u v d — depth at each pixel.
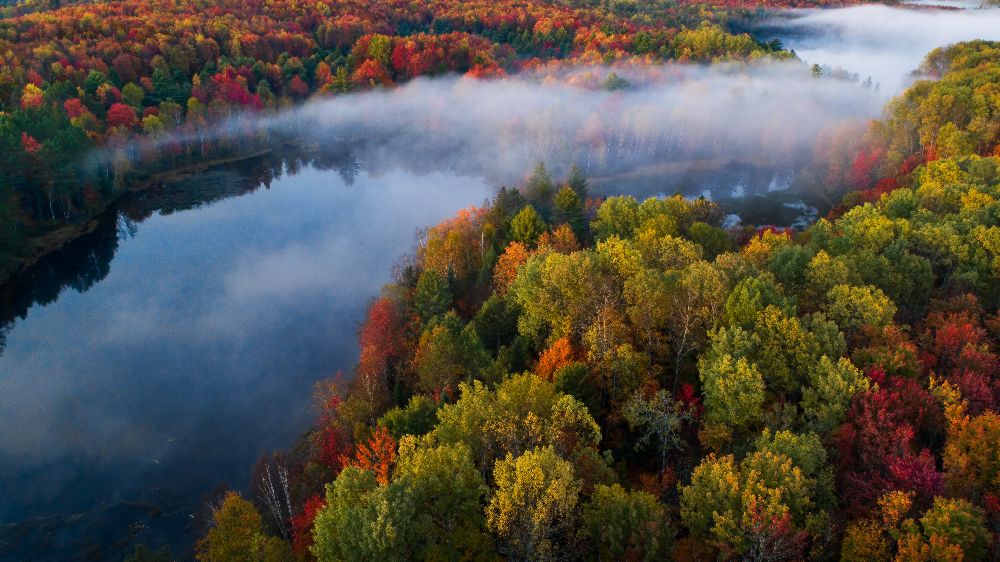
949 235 74.12
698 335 61.44
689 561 38.59
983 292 69.94
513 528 40.25
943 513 35.50
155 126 169.38
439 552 39.22
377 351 76.88
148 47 197.75
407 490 39.59
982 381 48.38
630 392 58.47
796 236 98.62
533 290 71.56
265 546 46.66
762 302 60.47
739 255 76.44
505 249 92.38
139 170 165.25
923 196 91.50
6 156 120.50
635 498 41.44
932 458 41.12
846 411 48.59
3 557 60.62
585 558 41.78
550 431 47.91
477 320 75.75
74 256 125.88
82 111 158.38
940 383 52.00
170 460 73.75
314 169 186.50
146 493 68.75
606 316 62.03
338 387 80.56
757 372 49.91
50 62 176.12
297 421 79.62
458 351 67.19
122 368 91.12
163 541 62.66
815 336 56.44
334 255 127.25
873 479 41.50
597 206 125.31
